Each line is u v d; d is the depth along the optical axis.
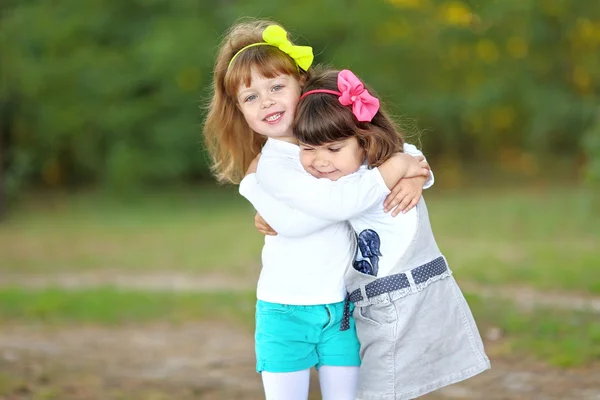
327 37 24.55
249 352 7.43
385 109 4.14
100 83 25.20
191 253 14.23
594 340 6.89
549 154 26.33
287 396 3.92
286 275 3.87
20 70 23.64
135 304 9.70
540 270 10.45
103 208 22.50
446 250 12.97
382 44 24.83
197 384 6.33
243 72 3.86
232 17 24.59
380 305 3.75
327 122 3.69
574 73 24.16
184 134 25.42
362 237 3.84
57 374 6.59
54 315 9.16
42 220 19.97
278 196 3.79
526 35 22.92
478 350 3.80
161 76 25.23
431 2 23.98
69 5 25.91
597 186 16.41
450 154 28.00
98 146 26.17
